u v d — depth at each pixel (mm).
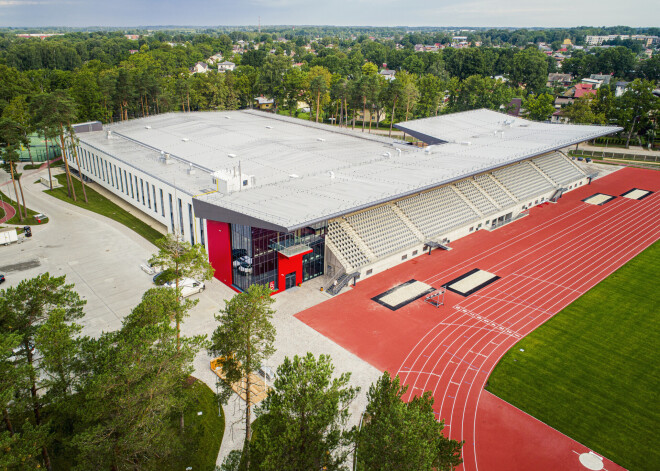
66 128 102562
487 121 129125
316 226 69125
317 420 29266
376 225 78812
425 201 89688
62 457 36969
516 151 96438
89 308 60719
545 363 52969
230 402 46312
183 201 73125
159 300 37844
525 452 41062
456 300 66125
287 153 95938
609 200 111750
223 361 36969
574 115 158500
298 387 30688
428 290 68750
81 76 169750
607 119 162500
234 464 31672
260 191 70562
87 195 105750
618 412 45875
